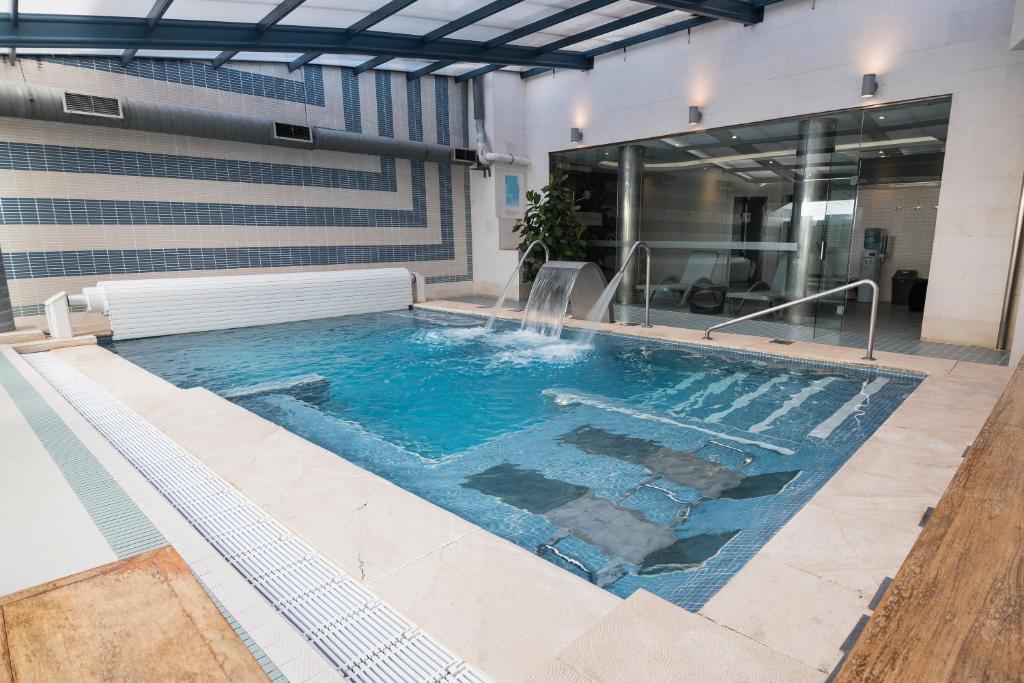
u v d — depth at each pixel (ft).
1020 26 14.53
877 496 7.78
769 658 4.76
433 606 5.52
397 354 19.04
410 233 31.27
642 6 21.26
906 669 2.22
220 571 6.01
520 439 11.54
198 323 22.47
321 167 27.66
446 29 20.79
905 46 18.79
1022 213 17.12
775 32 21.74
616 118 27.55
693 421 12.33
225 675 2.81
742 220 24.22
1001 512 3.43
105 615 3.23
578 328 22.31
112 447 9.55
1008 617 2.48
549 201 28.71
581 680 4.50
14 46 15.60
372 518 7.25
